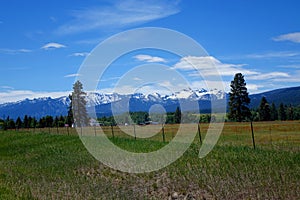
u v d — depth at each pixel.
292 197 12.52
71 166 22.95
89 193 14.88
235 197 13.03
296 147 23.34
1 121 98.44
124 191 15.07
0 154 34.72
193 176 16.64
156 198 14.05
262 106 82.06
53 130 60.44
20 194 15.65
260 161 18.53
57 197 14.55
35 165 25.06
